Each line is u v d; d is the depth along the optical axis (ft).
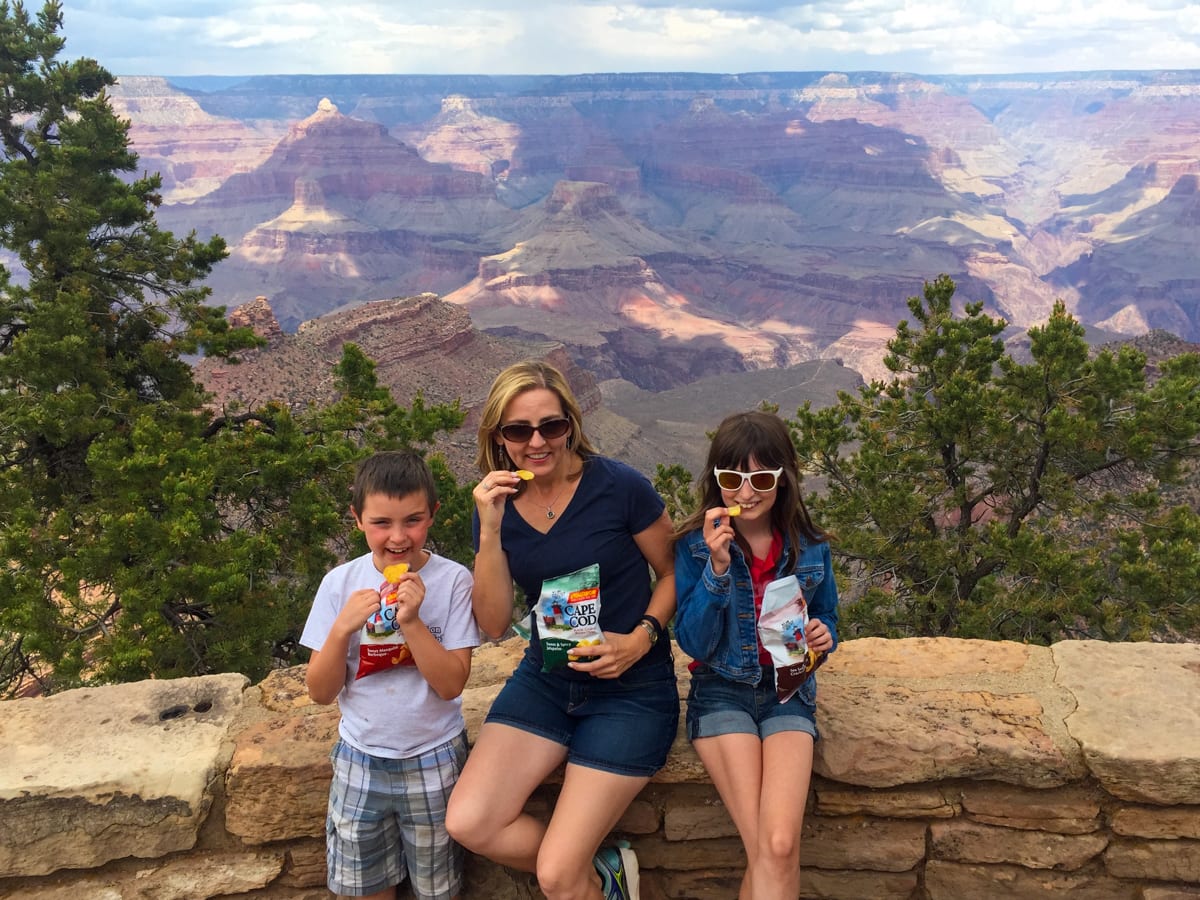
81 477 26.68
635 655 6.10
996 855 6.11
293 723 6.54
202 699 6.95
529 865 5.98
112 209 28.37
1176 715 6.25
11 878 6.07
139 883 6.14
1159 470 23.88
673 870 6.48
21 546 20.20
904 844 6.18
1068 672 6.90
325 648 5.79
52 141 29.99
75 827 6.03
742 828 5.84
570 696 6.18
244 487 24.57
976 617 22.81
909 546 25.98
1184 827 5.90
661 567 6.49
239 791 6.11
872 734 6.17
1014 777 6.00
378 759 5.89
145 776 6.07
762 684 6.21
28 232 27.61
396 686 5.93
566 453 6.26
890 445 27.09
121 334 29.50
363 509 5.87
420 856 6.06
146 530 19.90
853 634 24.82
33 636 19.06
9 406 24.34
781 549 6.37
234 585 19.43
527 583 6.22
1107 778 5.89
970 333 26.53
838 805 6.18
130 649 18.20
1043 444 24.68
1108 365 23.59
